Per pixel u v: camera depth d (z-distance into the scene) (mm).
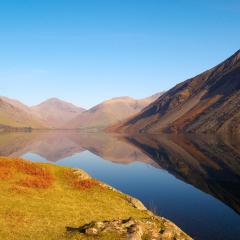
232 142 180125
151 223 29703
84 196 44031
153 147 174500
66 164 117188
